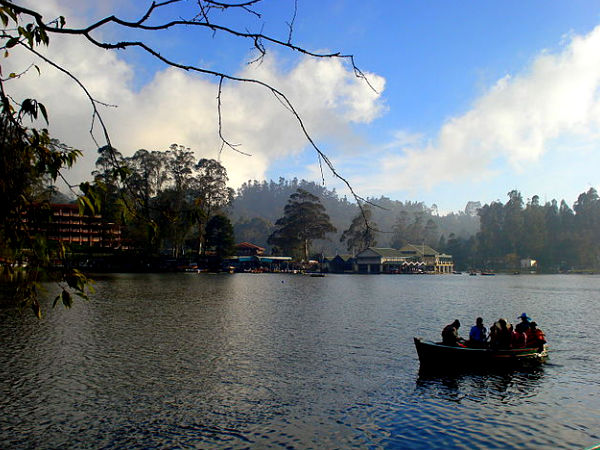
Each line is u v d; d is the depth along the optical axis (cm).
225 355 2089
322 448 1144
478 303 5053
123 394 1515
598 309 4491
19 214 418
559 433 1245
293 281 9644
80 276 438
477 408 1423
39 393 1507
